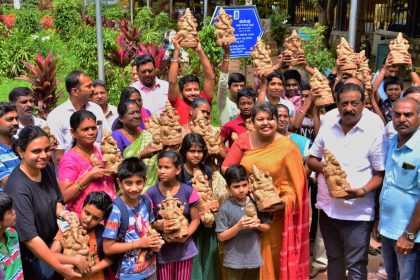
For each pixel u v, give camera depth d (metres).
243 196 3.98
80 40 13.16
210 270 4.27
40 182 3.59
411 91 4.63
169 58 11.09
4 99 11.52
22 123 5.10
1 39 15.76
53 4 20.31
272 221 4.19
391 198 3.95
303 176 4.27
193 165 4.33
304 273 4.38
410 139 3.82
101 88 5.84
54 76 9.20
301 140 4.90
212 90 5.85
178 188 4.05
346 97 4.07
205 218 4.01
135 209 3.73
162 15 20.34
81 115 4.02
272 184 4.04
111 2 33.03
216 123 9.29
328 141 4.34
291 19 20.98
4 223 3.11
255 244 4.08
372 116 4.22
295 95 6.02
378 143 4.15
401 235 3.85
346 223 4.28
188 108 5.58
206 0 12.85
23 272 3.61
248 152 4.29
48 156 3.53
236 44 7.85
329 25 14.88
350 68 5.64
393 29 16.31
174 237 3.81
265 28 18.70
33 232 3.41
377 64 14.78
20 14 19.05
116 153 4.02
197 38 5.63
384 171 4.14
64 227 3.66
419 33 15.12
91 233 3.68
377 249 5.55
